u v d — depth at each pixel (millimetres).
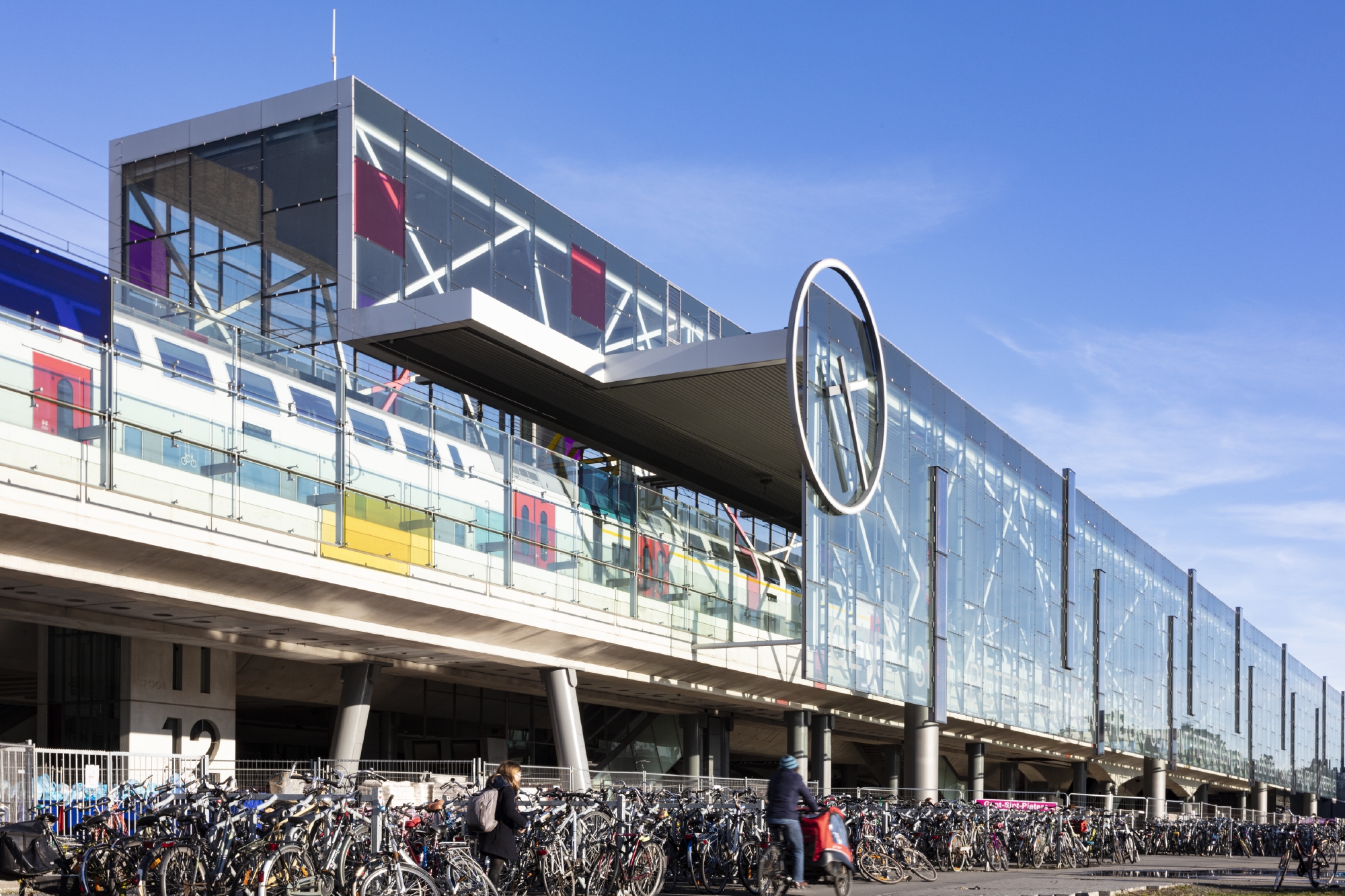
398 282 27562
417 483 24328
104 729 22984
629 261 34875
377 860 10977
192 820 12352
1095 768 64562
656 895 14734
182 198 28641
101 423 18375
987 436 44594
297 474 21656
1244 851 43406
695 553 33719
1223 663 77625
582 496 29312
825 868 15695
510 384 31234
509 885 13703
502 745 35219
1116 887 20344
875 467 34688
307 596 22156
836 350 32625
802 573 30766
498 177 30594
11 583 18875
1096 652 55000
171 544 19188
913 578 37562
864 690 33656
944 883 20375
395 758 32875
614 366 31109
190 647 24297
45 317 18203
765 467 39469
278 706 35188
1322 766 107438
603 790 16844
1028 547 47906
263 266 27516
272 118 27875
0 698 30328
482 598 25625
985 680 42531
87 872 12477
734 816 17094
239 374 20875
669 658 31656
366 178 27078
